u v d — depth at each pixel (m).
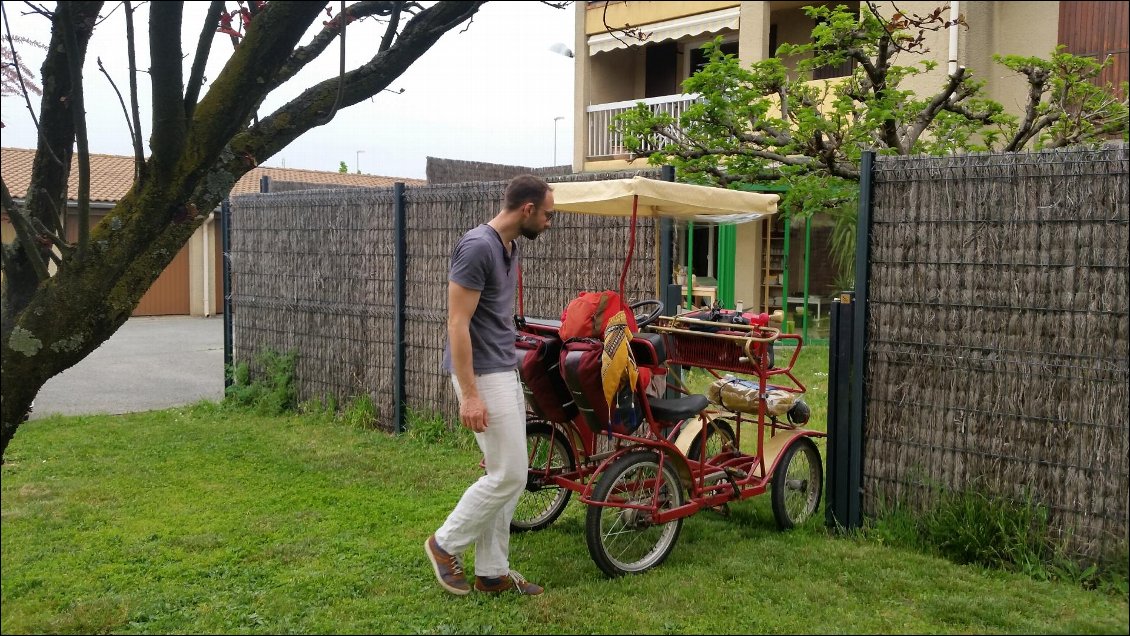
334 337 7.94
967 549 4.20
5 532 4.71
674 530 4.32
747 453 5.29
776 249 14.26
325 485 5.69
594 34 15.29
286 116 2.80
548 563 4.31
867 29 7.30
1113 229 3.81
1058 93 7.79
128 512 5.09
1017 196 4.07
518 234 3.80
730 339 4.62
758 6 13.36
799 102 7.92
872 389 4.58
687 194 4.41
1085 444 3.93
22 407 2.54
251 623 3.61
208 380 10.95
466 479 5.82
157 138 2.52
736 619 3.64
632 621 3.62
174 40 2.39
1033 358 4.06
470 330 3.71
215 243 21.83
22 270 2.72
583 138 15.61
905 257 4.42
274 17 2.52
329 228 7.91
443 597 3.86
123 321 2.62
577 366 3.90
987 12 10.98
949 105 7.84
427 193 7.02
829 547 4.46
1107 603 3.72
